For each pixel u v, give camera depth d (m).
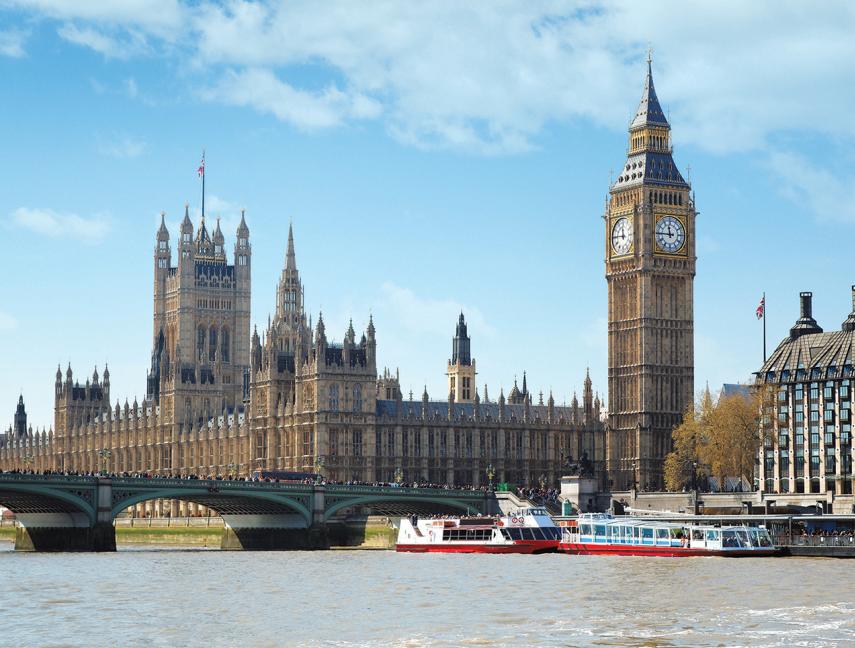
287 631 126.19
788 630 124.25
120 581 174.25
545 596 151.62
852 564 188.38
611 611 137.62
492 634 123.56
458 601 147.75
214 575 183.25
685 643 118.38
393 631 125.50
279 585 167.88
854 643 117.50
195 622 132.50
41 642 121.31
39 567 199.88
